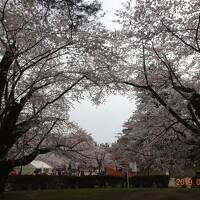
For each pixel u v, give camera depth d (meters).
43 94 16.95
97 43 15.55
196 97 14.17
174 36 15.20
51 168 44.94
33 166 43.41
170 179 28.55
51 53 14.89
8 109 14.20
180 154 18.22
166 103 15.48
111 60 16.27
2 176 15.01
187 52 15.70
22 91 15.49
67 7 11.29
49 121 17.31
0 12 13.72
